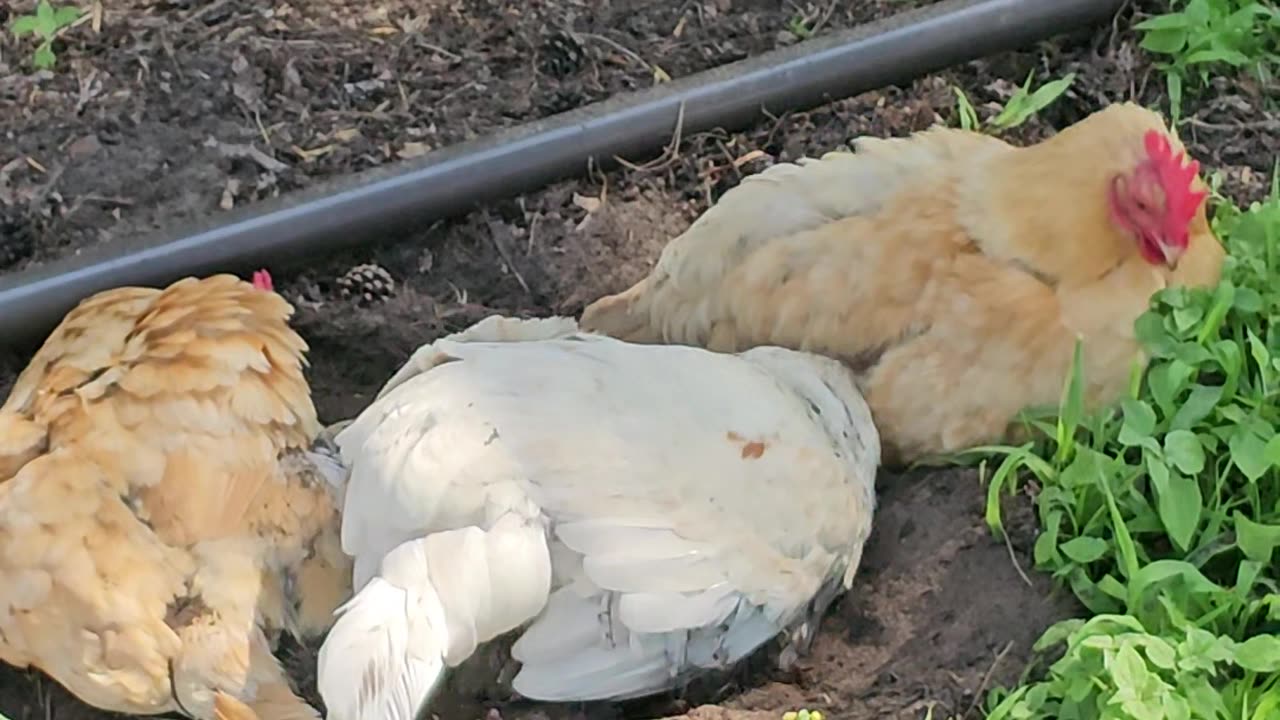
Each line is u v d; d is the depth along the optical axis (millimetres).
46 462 2404
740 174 3246
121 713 2504
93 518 2375
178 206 3215
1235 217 2855
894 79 3324
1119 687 2186
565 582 2326
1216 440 2537
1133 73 3320
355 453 2406
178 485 2424
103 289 2998
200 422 2461
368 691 2125
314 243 3107
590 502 2309
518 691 2320
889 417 2645
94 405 2467
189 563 2406
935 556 2555
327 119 3340
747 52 3432
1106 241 2520
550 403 2396
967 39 3322
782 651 2498
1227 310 2611
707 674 2477
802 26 3463
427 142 3305
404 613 2168
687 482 2350
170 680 2365
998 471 2527
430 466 2318
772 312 2701
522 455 2334
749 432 2418
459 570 2213
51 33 3432
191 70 3406
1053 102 3305
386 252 3170
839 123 3307
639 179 3244
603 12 3508
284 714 2365
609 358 2500
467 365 2473
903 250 2609
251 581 2420
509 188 3193
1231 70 3291
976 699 2395
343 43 3459
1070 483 2498
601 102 3287
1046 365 2561
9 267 3148
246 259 3074
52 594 2336
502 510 2277
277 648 2508
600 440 2357
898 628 2506
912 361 2604
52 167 3270
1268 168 3137
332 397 3025
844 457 2512
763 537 2377
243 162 3275
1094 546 2428
